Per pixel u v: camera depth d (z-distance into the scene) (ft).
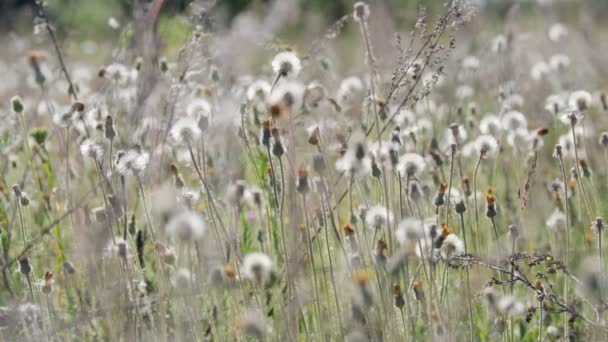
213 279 21.34
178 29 38.29
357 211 24.86
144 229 27.84
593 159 34.22
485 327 24.26
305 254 23.29
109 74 34.42
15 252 28.27
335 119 32.91
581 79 47.67
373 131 30.89
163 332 22.43
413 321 22.33
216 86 33.76
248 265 19.19
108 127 24.59
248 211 29.58
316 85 31.42
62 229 29.09
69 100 34.45
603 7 68.13
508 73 44.32
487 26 52.85
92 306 23.39
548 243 29.17
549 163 37.04
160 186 24.95
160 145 29.25
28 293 24.77
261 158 28.43
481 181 33.06
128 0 37.01
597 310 22.49
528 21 59.36
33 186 33.30
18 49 45.70
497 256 23.97
